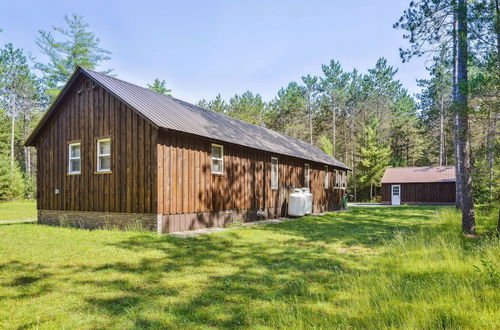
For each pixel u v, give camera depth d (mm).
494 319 3164
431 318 3230
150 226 9891
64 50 33000
